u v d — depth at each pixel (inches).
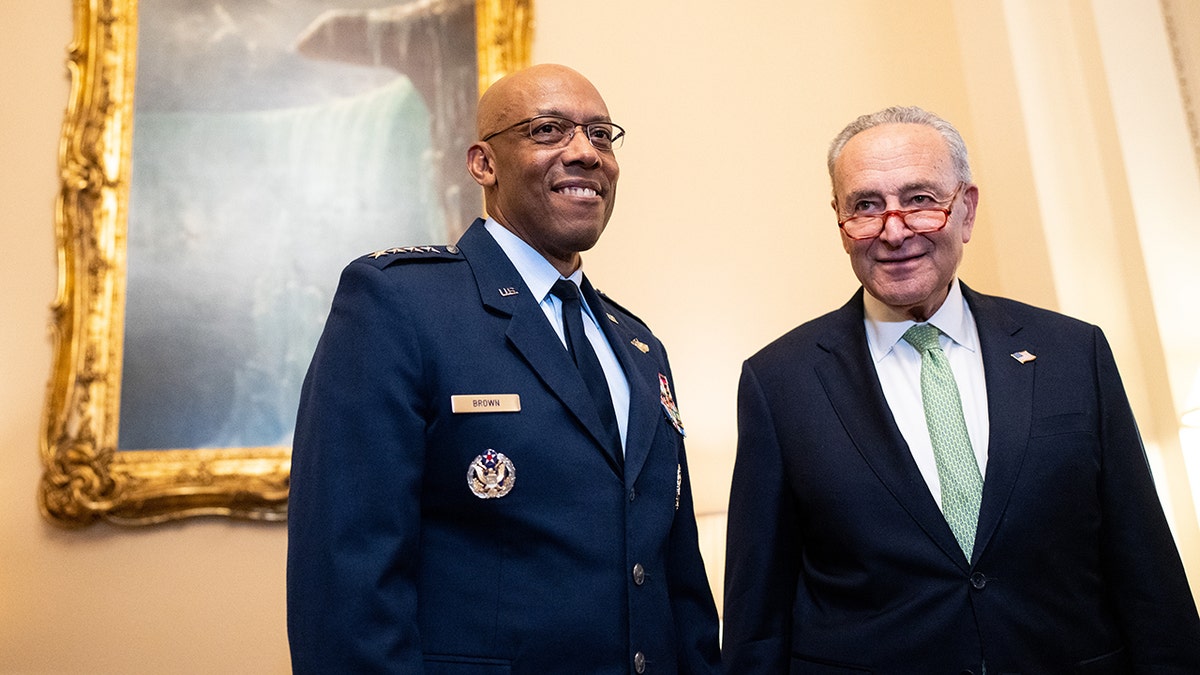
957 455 76.8
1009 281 148.3
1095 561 75.9
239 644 140.9
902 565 74.5
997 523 73.2
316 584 56.4
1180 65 141.9
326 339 63.9
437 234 157.5
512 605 60.1
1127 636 75.6
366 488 58.6
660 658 64.0
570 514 62.7
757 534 81.9
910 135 81.2
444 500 62.5
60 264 149.7
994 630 71.3
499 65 162.1
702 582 76.0
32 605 139.9
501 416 63.3
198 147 157.3
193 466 144.8
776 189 161.3
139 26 160.6
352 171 158.7
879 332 84.2
